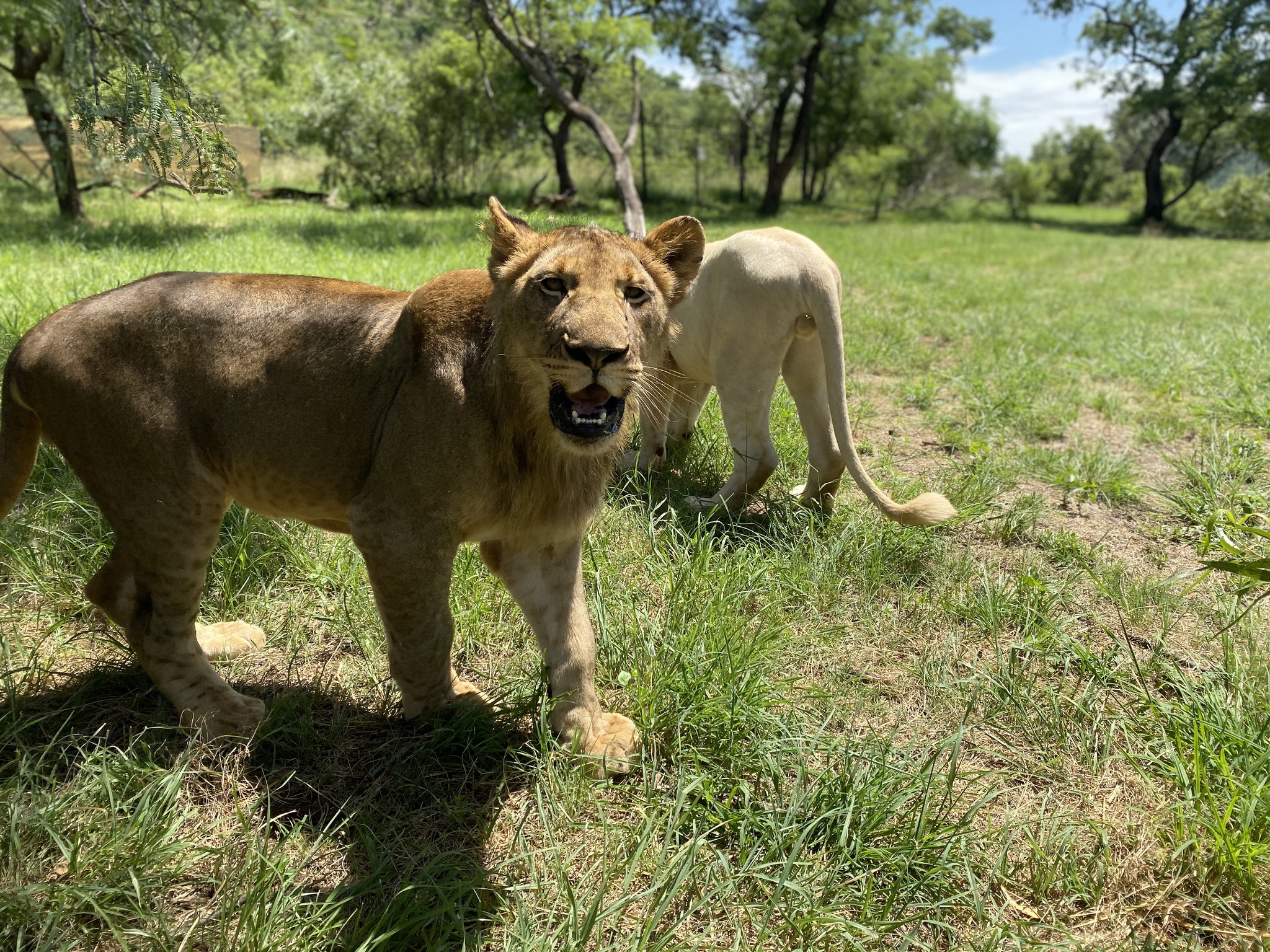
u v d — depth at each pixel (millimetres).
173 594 1627
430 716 1661
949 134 23453
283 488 1636
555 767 1608
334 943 1262
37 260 5141
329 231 7547
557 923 1347
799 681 1939
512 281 1489
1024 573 2438
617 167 10305
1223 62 18375
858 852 1452
